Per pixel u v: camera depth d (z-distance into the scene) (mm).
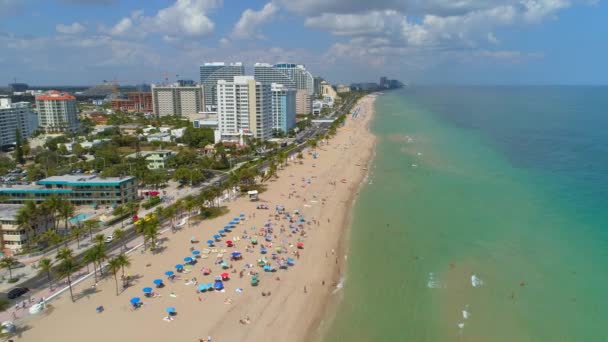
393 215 126938
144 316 74875
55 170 188875
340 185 165000
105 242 106312
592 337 68375
